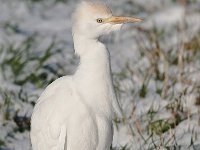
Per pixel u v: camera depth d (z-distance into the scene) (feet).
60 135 29.68
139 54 50.88
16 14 61.16
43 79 46.11
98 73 30.32
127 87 44.21
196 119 38.58
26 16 60.90
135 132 37.52
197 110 39.78
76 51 30.89
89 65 30.35
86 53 30.55
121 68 48.03
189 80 43.47
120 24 30.83
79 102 29.99
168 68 45.85
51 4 64.59
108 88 30.63
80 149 30.14
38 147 30.81
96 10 30.53
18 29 57.00
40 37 55.26
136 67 47.70
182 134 36.96
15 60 47.11
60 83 30.68
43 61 48.24
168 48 51.60
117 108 31.30
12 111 40.37
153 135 37.06
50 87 30.94
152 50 48.34
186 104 39.52
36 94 42.98
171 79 44.39
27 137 37.88
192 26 56.08
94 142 30.30
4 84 44.62
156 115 39.34
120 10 62.13
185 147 35.37
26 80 45.39
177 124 38.24
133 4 64.08
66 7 64.18
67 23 59.52
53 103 30.19
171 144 35.65
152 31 53.98
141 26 57.88
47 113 30.17
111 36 55.57
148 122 38.22
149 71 45.68
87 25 30.53
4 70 47.14
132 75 46.06
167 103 41.01
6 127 38.68
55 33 56.70
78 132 29.84
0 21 58.44
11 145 36.83
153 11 61.87
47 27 58.34
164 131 37.47
